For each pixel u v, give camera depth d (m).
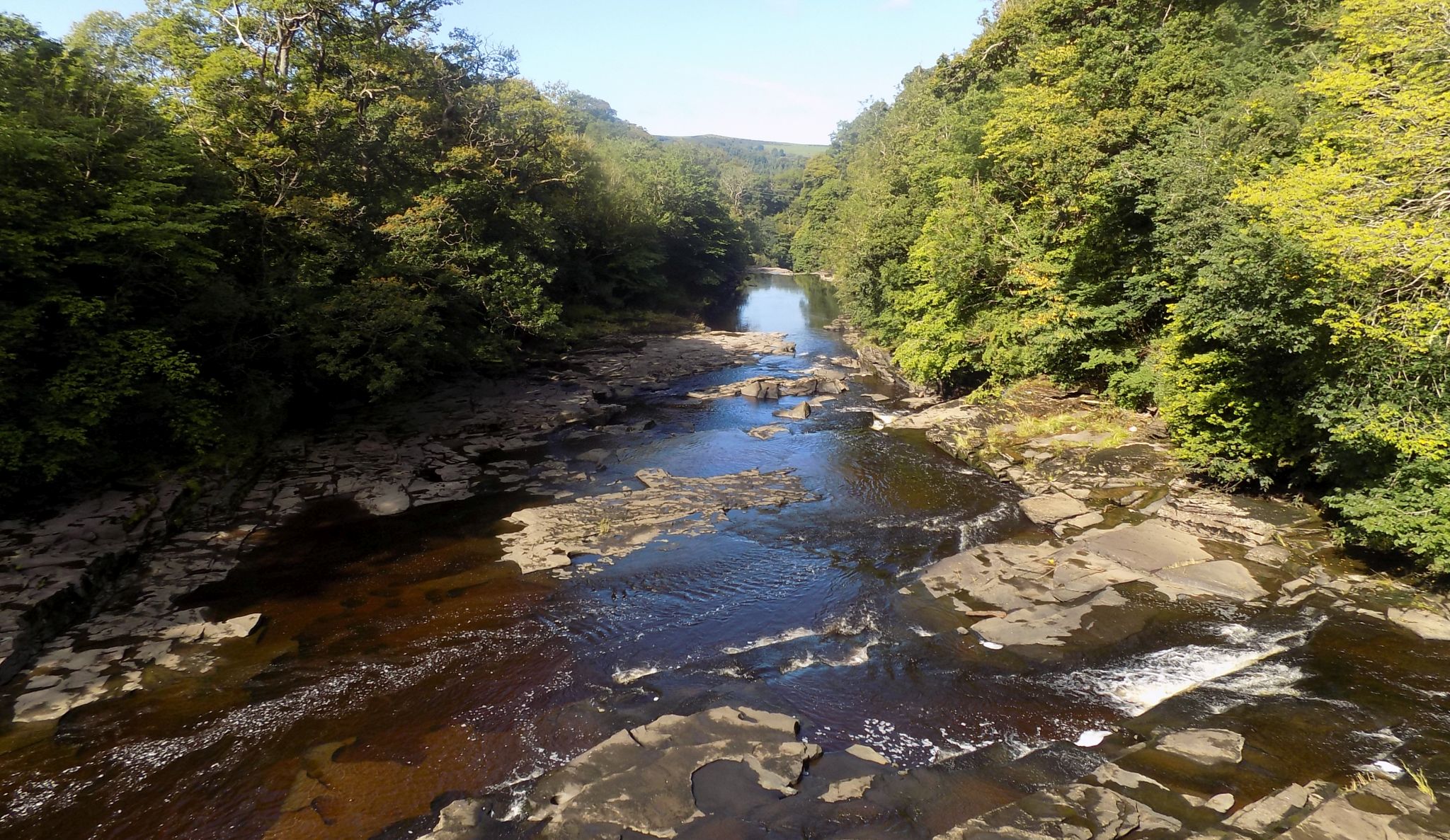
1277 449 18.61
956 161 36.72
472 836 9.80
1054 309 28.70
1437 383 14.55
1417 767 9.98
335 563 19.08
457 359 38.06
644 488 25.03
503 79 47.97
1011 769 10.92
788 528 21.48
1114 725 12.05
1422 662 12.95
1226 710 11.95
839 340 58.88
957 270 32.03
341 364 28.92
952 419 30.83
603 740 11.92
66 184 19.73
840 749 11.66
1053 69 28.95
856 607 16.59
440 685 13.79
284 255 29.16
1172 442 22.97
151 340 20.64
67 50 23.38
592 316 60.03
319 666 14.39
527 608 16.84
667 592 17.64
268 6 30.88
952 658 14.37
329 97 30.36
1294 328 15.97
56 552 16.92
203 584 17.75
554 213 51.81
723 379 44.16
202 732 12.38
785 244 145.38
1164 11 28.98
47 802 10.73
